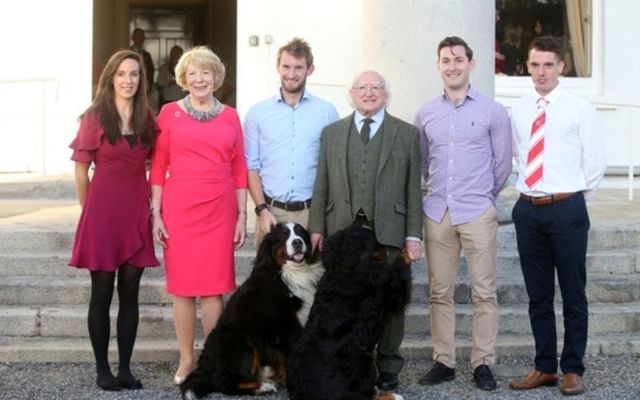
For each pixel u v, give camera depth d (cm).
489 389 635
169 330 731
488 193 642
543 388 641
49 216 908
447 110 641
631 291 780
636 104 1238
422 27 782
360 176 624
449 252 649
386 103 637
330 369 572
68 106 1166
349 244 577
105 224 626
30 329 730
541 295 637
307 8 1179
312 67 652
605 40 1260
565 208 616
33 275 788
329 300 579
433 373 652
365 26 803
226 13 1772
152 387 644
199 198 635
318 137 652
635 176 1248
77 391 632
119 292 641
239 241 653
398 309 592
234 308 621
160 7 1902
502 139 640
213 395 620
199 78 632
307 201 649
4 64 1160
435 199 647
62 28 1162
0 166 1166
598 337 733
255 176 658
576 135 617
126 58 625
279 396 618
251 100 1183
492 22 810
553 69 617
